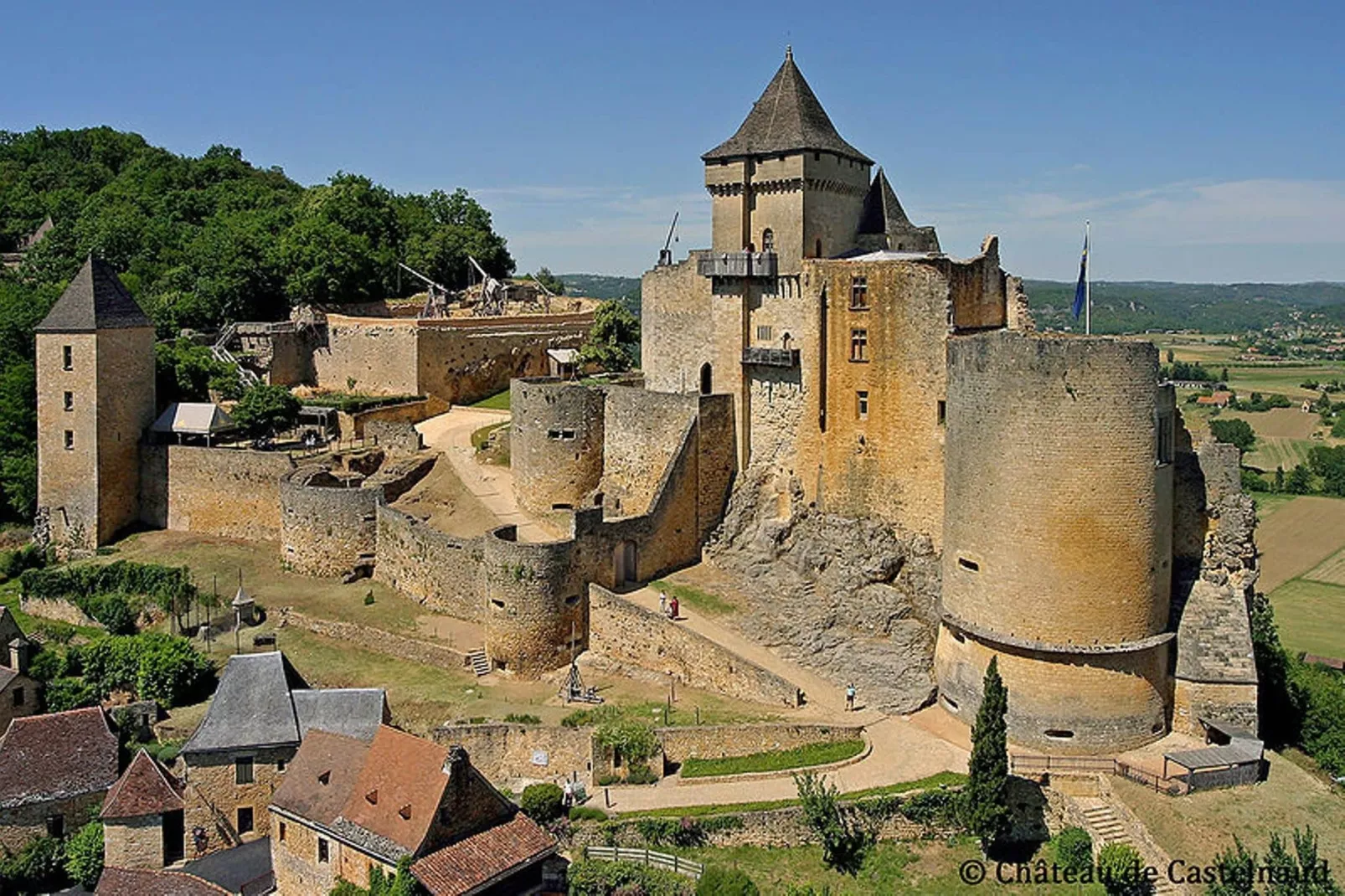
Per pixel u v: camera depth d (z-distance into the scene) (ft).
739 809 150.30
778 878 143.74
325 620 218.38
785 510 219.41
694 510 222.28
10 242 524.52
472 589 213.87
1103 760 159.74
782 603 200.85
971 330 200.13
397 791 143.13
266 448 278.05
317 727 170.71
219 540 265.75
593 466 236.43
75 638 229.86
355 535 238.89
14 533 281.13
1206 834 143.23
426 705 185.57
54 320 268.00
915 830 150.10
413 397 312.29
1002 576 164.96
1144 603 162.30
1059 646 160.66
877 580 197.36
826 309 208.13
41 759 180.55
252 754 168.25
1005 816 147.84
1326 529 440.86
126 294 277.23
